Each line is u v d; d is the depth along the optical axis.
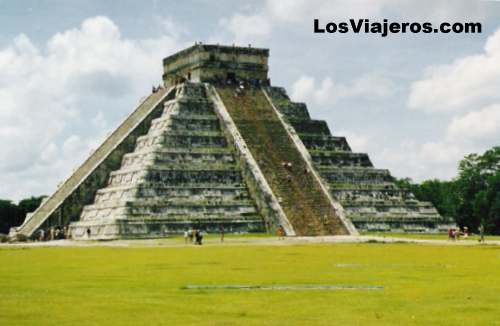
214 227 175.50
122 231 167.25
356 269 78.00
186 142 188.75
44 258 98.56
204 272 74.38
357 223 184.00
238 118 197.62
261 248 122.31
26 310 47.94
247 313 47.19
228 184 184.25
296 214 175.88
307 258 95.56
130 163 191.75
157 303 51.09
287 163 187.12
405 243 141.38
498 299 53.56
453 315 46.78
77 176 192.62
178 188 177.88
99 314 46.59
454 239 165.75
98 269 78.56
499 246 129.75
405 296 54.94
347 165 199.00
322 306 49.94
